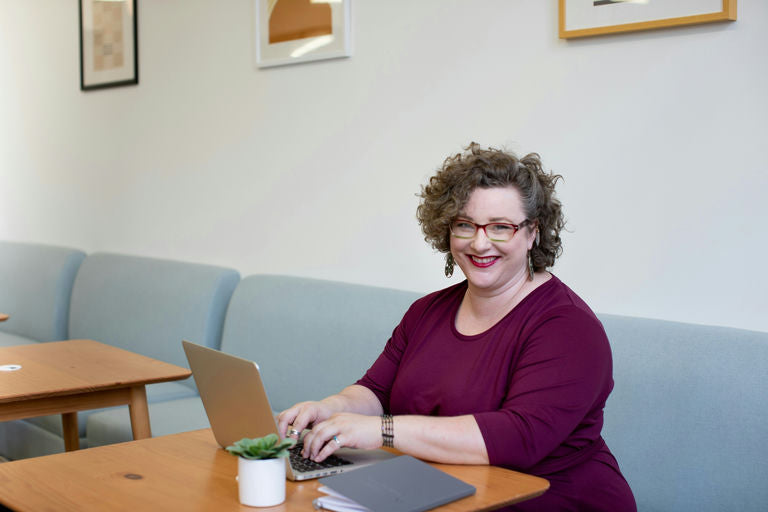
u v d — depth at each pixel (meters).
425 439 1.51
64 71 4.62
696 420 1.96
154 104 4.01
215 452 1.62
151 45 4.00
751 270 2.10
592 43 2.38
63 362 2.51
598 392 1.59
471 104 2.69
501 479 1.44
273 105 3.39
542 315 1.65
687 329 2.07
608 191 2.37
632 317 2.20
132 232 4.21
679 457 1.97
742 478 1.87
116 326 3.77
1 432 3.41
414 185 2.88
